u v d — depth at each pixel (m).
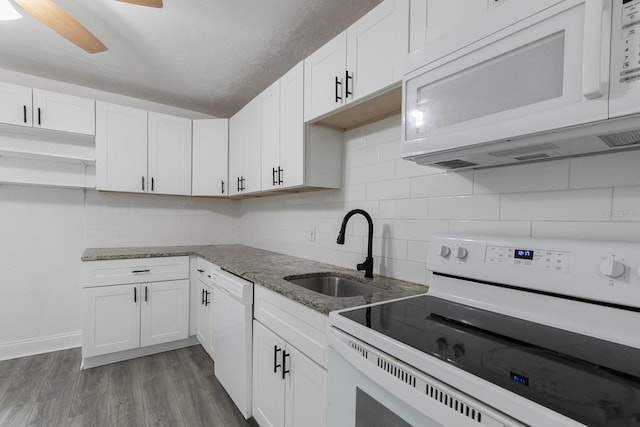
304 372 1.21
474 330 0.84
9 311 2.46
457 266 1.12
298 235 2.37
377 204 1.69
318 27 1.80
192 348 2.68
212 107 3.08
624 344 0.75
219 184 2.90
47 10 1.29
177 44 1.97
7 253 2.45
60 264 2.63
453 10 1.01
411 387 0.69
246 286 1.64
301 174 1.79
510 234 1.13
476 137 0.86
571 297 0.85
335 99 1.51
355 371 0.88
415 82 1.04
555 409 0.49
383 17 1.26
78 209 2.69
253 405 1.63
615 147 0.85
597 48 0.62
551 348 0.73
